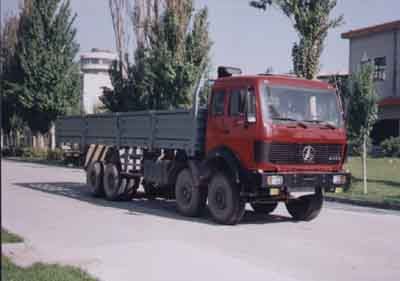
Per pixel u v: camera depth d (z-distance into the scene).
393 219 12.87
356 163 28.91
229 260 8.23
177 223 11.86
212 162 12.21
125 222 11.92
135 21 28.81
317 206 12.31
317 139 11.54
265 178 10.84
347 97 18.41
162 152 14.20
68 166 32.38
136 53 29.00
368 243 9.78
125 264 7.89
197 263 8.02
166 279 7.11
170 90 26.09
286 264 8.09
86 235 10.26
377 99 18.05
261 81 11.16
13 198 16.20
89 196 17.20
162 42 26.27
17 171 28.23
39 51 39.94
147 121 14.62
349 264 8.16
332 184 11.71
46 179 22.97
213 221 12.22
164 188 14.98
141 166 14.98
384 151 33.28
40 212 13.35
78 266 7.58
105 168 16.42
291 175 11.11
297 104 11.46
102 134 17.23
